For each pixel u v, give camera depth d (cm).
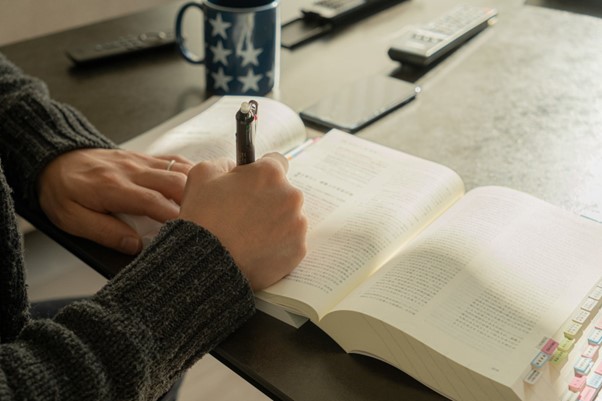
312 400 59
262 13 101
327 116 98
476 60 116
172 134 92
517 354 56
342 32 127
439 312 61
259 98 99
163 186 79
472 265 66
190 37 124
